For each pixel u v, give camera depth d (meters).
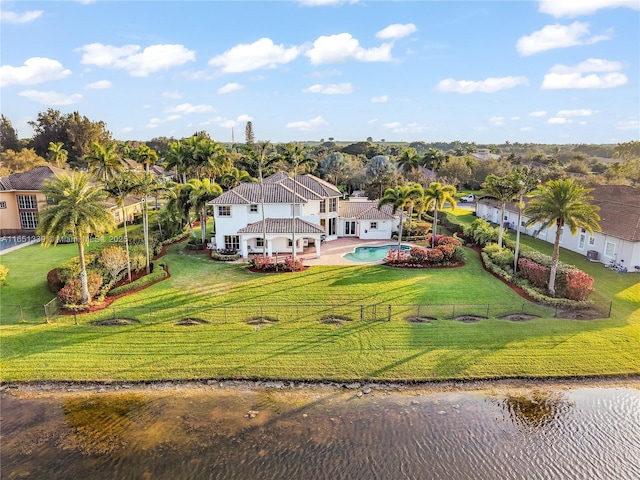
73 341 27.30
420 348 26.59
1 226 58.38
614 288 35.94
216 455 18.42
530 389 23.14
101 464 17.95
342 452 18.59
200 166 72.25
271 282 37.78
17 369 24.52
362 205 59.53
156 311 31.45
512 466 17.95
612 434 19.91
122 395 22.67
